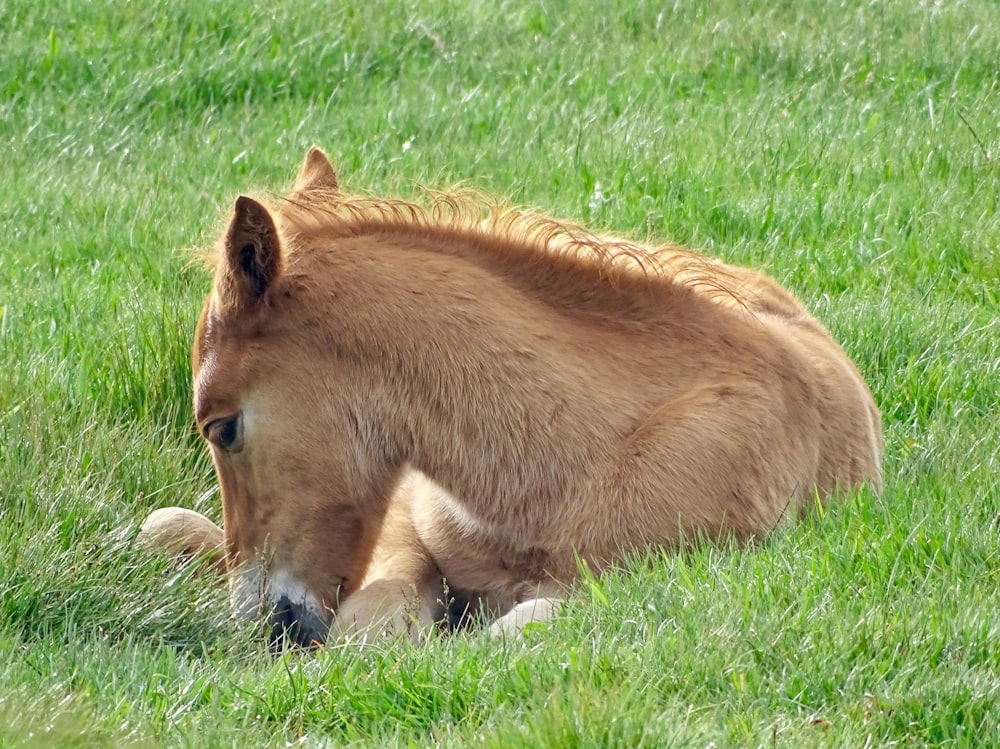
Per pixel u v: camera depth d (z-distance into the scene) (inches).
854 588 627.5
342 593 729.0
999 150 1380.4
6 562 705.6
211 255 773.3
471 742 513.0
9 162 1491.1
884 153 1397.6
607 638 595.5
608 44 1804.9
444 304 716.0
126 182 1430.9
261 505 717.9
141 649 667.4
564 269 748.0
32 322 1034.1
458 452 716.0
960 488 745.0
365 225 738.2
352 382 709.3
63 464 829.2
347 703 574.2
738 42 1744.6
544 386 713.6
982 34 1713.8
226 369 705.0
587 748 499.2
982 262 1176.2
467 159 1413.6
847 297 1107.3
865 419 818.8
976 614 583.8
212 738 534.9
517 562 738.8
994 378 973.8
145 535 788.0
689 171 1342.3
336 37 1813.5
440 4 1915.6
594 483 707.4
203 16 1846.7
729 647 574.6
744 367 738.8
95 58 1742.1
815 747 504.7
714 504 704.4
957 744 514.9
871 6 1839.3
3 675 599.8
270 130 1568.7
